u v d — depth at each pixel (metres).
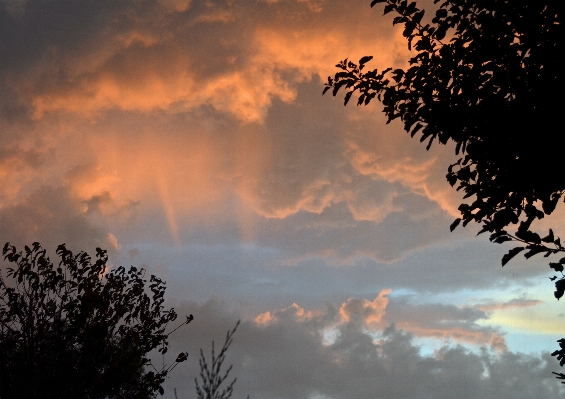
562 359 6.26
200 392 4.14
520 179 4.97
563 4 4.43
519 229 4.89
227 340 4.30
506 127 4.88
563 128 4.62
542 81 4.57
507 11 4.67
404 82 5.82
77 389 9.48
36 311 9.85
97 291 10.20
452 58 5.35
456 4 5.25
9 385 9.04
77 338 9.90
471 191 5.39
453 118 5.26
